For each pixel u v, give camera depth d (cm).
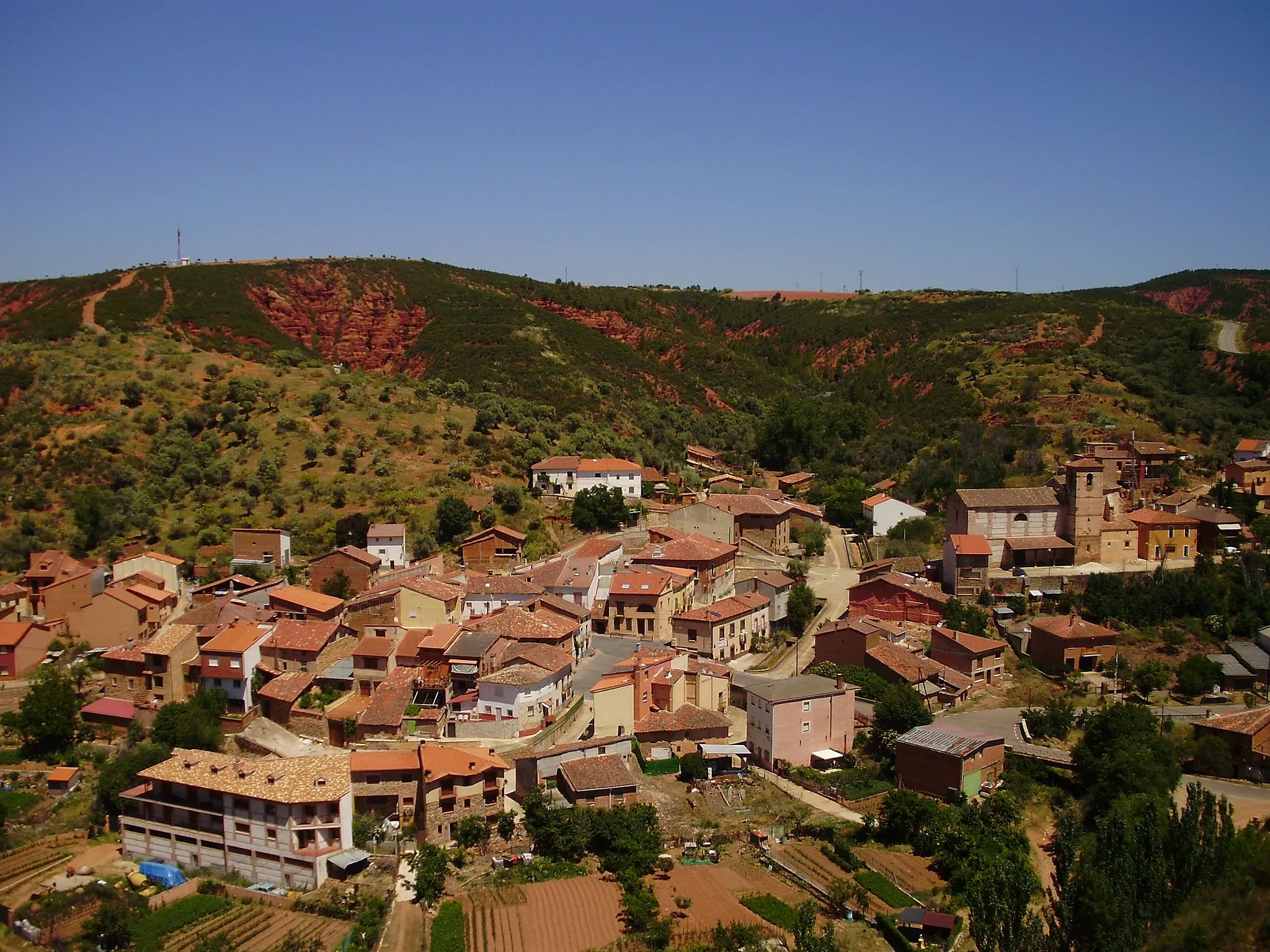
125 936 6769
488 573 13362
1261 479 16050
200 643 10669
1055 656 11744
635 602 12450
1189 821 7038
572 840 7888
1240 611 12656
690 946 6694
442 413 19488
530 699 9588
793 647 12719
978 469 18162
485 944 6700
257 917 7062
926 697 10712
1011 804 8344
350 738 9400
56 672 10444
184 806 7925
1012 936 6575
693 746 9731
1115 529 14200
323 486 15888
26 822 8562
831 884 7519
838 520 18400
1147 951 6331
